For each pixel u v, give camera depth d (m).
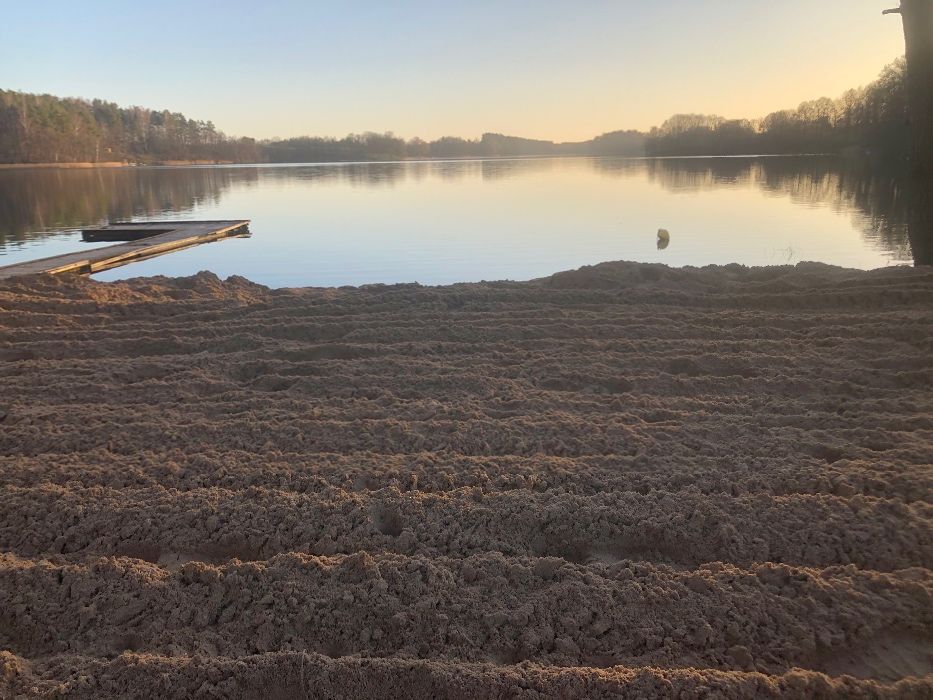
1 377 5.07
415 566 2.71
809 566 2.76
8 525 3.08
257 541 2.97
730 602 2.50
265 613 2.50
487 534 3.00
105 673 2.22
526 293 7.38
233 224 16.19
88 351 5.76
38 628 2.46
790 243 12.48
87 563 2.83
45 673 2.24
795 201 19.19
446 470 3.54
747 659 2.30
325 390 4.79
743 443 3.77
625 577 2.63
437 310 6.97
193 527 3.07
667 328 6.02
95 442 3.92
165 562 2.89
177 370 5.23
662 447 3.74
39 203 25.39
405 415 4.29
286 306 7.17
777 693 2.11
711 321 6.25
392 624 2.45
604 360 5.25
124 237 15.81
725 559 2.83
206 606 2.54
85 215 21.23
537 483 3.39
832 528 2.92
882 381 4.62
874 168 32.38
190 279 8.87
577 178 35.12
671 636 2.39
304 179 40.81
